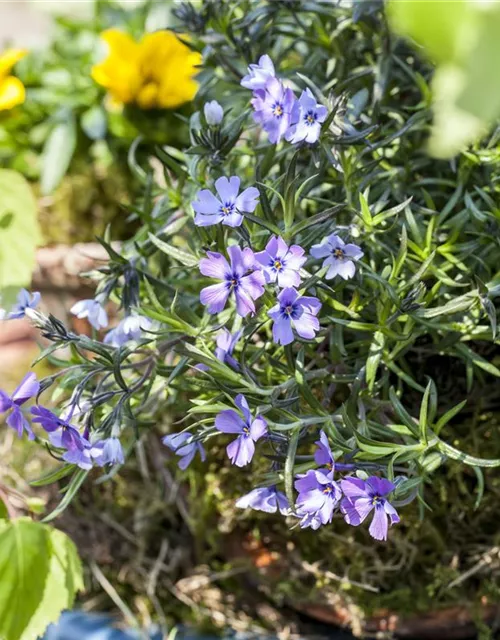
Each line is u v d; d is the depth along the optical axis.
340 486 0.46
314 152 0.49
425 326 0.51
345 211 0.53
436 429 0.48
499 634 0.59
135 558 0.66
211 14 0.55
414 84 0.56
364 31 0.54
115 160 0.73
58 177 0.71
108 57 0.70
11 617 0.55
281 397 0.50
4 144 0.76
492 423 0.55
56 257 0.65
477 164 0.52
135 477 0.65
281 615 0.62
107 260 0.53
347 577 0.57
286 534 0.58
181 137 0.73
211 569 0.64
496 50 0.31
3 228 0.66
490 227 0.51
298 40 0.56
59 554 0.57
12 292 0.65
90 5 0.83
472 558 0.56
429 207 0.52
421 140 0.55
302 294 0.48
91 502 0.67
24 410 0.50
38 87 0.80
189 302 0.54
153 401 0.54
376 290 0.50
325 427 0.49
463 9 0.31
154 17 0.80
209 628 0.63
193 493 0.60
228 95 0.57
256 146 0.54
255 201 0.47
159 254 0.56
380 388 0.54
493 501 0.55
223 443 0.58
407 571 0.57
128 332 0.51
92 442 0.49
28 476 0.66
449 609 0.57
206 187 0.52
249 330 0.49
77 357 0.52
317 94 0.52
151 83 0.71
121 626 0.64
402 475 0.50
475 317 0.50
